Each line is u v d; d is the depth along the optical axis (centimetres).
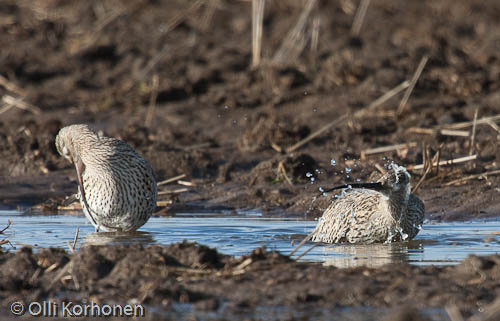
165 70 2333
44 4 2916
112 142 1242
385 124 1862
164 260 885
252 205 1498
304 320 725
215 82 2262
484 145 1683
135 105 2155
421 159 1631
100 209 1236
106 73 2400
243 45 2525
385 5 2877
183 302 786
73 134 1260
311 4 2342
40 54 2534
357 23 2586
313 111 1994
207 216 1409
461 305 755
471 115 1892
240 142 1825
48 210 1498
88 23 2750
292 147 1772
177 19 2738
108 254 912
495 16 2791
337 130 1858
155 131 1938
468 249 1058
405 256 1009
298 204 1472
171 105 2148
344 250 1071
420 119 1872
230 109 2083
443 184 1495
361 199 1186
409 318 705
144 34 2650
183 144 1834
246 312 750
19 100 2197
